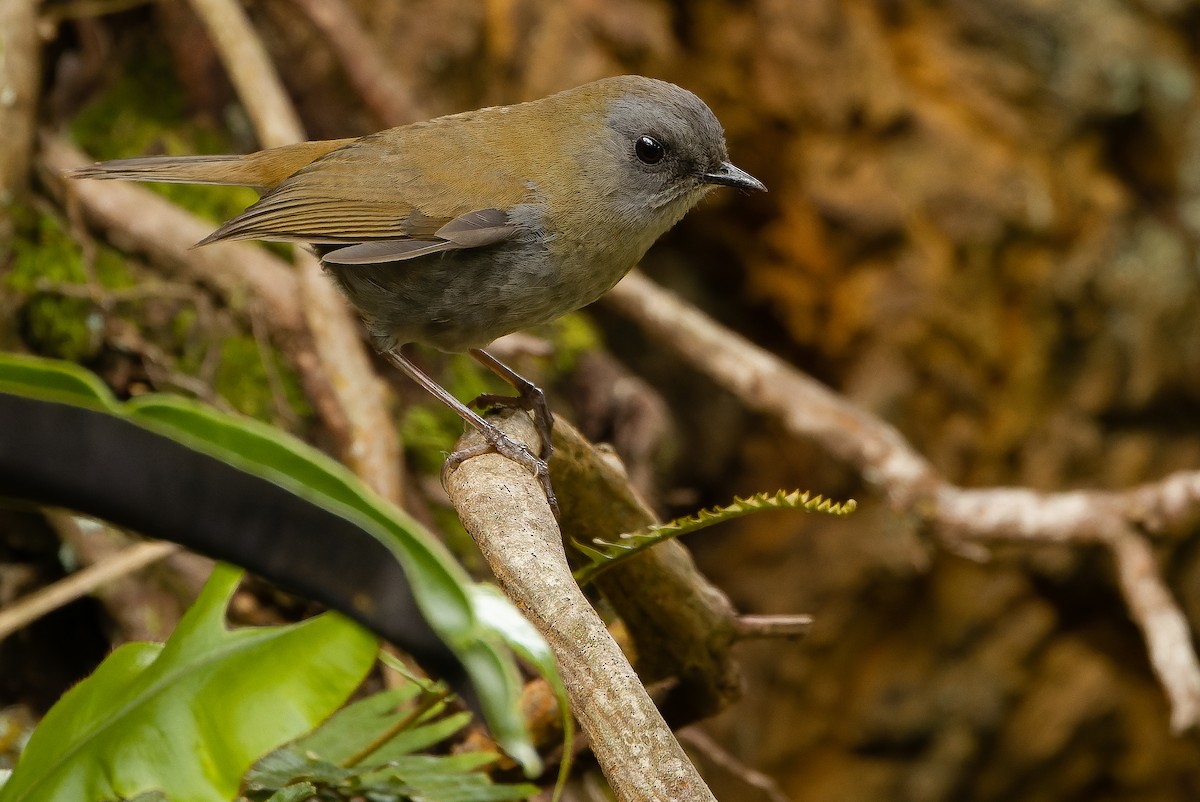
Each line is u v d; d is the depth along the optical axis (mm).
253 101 10102
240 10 10430
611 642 3824
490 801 5004
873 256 12133
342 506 3309
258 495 3350
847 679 12352
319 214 7387
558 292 7562
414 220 7273
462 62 11727
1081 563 12250
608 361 10961
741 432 12391
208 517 3369
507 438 5523
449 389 10203
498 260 7320
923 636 12383
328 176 7492
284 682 3725
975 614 12336
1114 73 12500
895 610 12391
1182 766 12578
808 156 12047
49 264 9180
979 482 12414
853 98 12000
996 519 9477
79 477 3334
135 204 9555
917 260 12078
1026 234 12195
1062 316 12344
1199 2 13227
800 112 11930
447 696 4828
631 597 5703
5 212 9055
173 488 3354
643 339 12258
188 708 3730
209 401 9031
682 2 11844
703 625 5797
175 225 9523
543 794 6707
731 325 12828
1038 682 12500
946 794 12375
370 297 7453
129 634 7895
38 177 9500
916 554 10820
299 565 3402
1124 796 12719
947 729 12328
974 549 9656
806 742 12297
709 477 12469
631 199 7547
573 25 11766
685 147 7598
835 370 12641
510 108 7801
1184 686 8156
